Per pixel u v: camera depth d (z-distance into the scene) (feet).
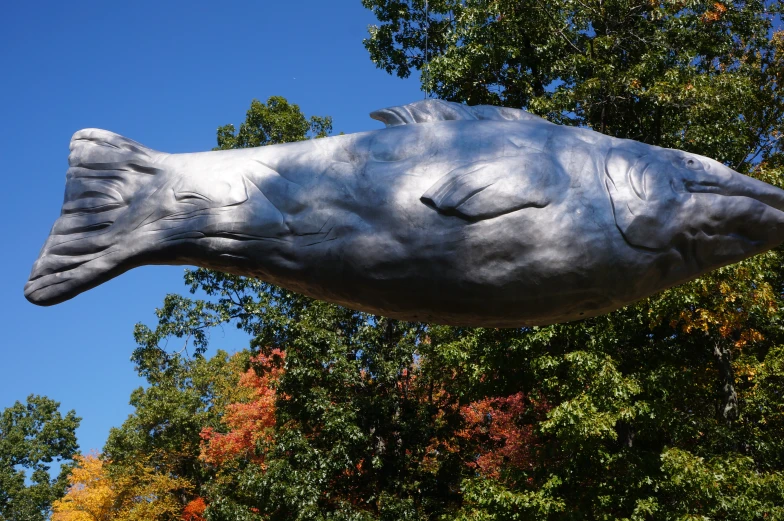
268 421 72.59
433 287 10.46
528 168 10.45
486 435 58.65
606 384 36.37
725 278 37.60
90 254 11.32
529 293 10.34
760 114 51.62
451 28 57.11
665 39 48.42
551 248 10.22
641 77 46.52
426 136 11.12
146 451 85.76
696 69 47.80
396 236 10.48
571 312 10.73
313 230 10.82
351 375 54.03
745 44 54.65
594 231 10.34
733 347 46.11
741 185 10.89
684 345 44.32
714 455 37.22
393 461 55.11
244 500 58.39
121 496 83.46
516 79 51.44
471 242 10.22
